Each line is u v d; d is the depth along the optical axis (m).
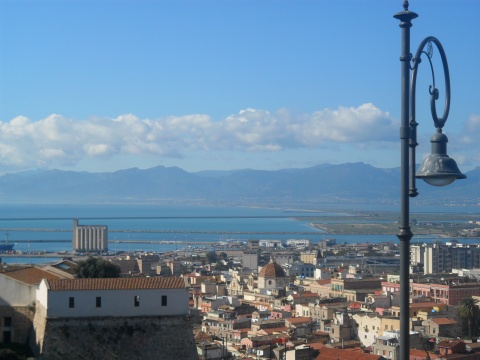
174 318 143.38
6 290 151.00
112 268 198.88
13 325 150.25
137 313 142.38
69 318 139.38
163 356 141.75
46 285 140.88
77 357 138.00
